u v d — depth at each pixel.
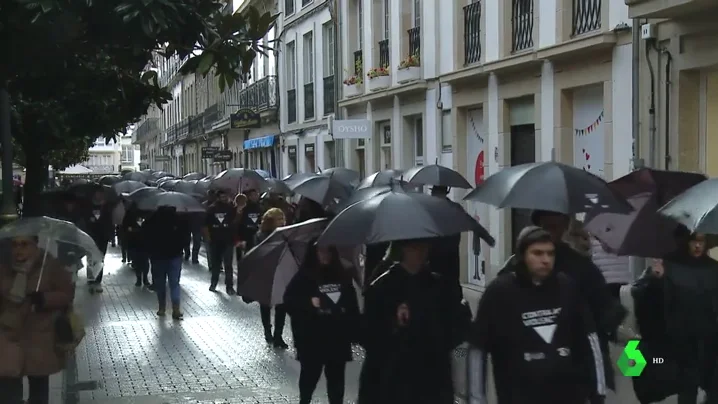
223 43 6.81
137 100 9.97
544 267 4.89
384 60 20.23
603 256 8.15
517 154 15.19
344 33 22.80
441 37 17.33
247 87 35.50
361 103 21.44
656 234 6.55
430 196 5.82
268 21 6.94
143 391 8.85
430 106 17.91
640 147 11.42
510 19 14.88
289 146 29.33
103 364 10.12
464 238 16.77
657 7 10.13
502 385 5.04
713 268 6.29
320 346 7.10
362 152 22.59
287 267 7.39
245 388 8.95
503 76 15.07
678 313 6.23
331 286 7.06
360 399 5.73
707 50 10.20
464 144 16.91
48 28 6.10
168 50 6.95
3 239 6.70
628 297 7.58
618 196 5.96
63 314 6.86
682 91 10.75
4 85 7.06
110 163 102.75
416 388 5.48
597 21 12.50
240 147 38.88
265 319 11.16
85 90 8.80
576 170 5.98
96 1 6.05
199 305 14.60
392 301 5.51
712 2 9.63
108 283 18.03
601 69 12.32
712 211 5.30
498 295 5.01
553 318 4.96
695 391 6.31
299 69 27.77
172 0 6.36
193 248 21.70
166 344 11.30
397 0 19.14
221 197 16.03
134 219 17.06
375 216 5.46
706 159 10.88
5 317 6.72
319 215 10.68
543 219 5.95
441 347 5.52
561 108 13.45
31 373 6.75
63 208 17.05
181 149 62.22
